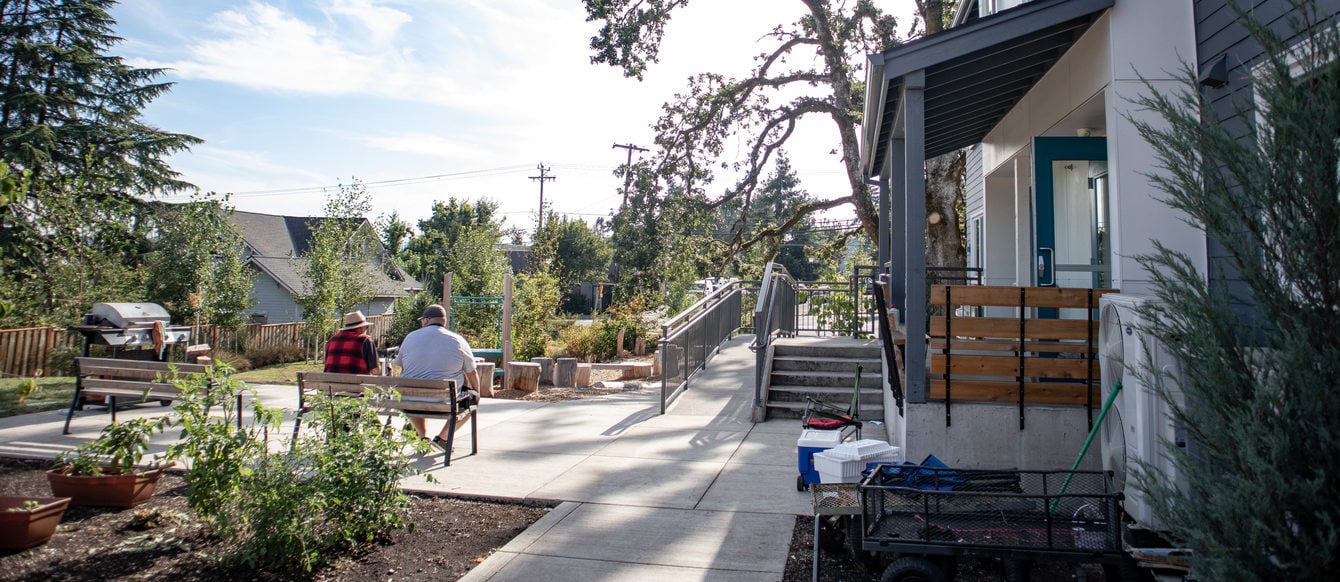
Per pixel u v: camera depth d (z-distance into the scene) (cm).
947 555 387
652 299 2295
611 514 550
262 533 441
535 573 442
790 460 713
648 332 2202
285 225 4156
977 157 1389
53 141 2267
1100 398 586
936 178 1691
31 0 2536
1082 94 659
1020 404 594
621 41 1917
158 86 2669
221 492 466
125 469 566
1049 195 772
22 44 2405
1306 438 255
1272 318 268
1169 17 577
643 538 499
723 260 2334
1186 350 300
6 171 546
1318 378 250
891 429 779
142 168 2545
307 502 447
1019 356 596
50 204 1673
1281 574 253
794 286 1530
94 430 848
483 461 713
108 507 567
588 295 6066
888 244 1244
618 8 1969
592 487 620
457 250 2533
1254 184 272
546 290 2102
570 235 5978
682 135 2242
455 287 2441
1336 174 258
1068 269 754
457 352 754
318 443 489
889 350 717
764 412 930
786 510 556
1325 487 248
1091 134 768
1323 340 258
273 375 1619
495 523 538
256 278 3509
